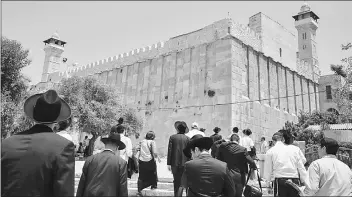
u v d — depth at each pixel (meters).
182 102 32.53
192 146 4.83
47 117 3.46
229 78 28.92
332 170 5.00
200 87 31.31
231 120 27.48
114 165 4.69
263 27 36.41
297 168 6.09
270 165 6.25
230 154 6.66
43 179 3.08
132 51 41.62
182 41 35.12
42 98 3.49
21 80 20.42
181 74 33.75
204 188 4.19
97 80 32.53
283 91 37.53
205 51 32.06
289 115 37.22
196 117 30.59
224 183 4.32
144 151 8.62
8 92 18.72
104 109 29.20
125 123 30.25
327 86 45.75
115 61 43.91
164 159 28.73
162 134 33.44
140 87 38.38
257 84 32.84
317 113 33.19
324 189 4.96
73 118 28.39
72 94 29.86
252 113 30.58
